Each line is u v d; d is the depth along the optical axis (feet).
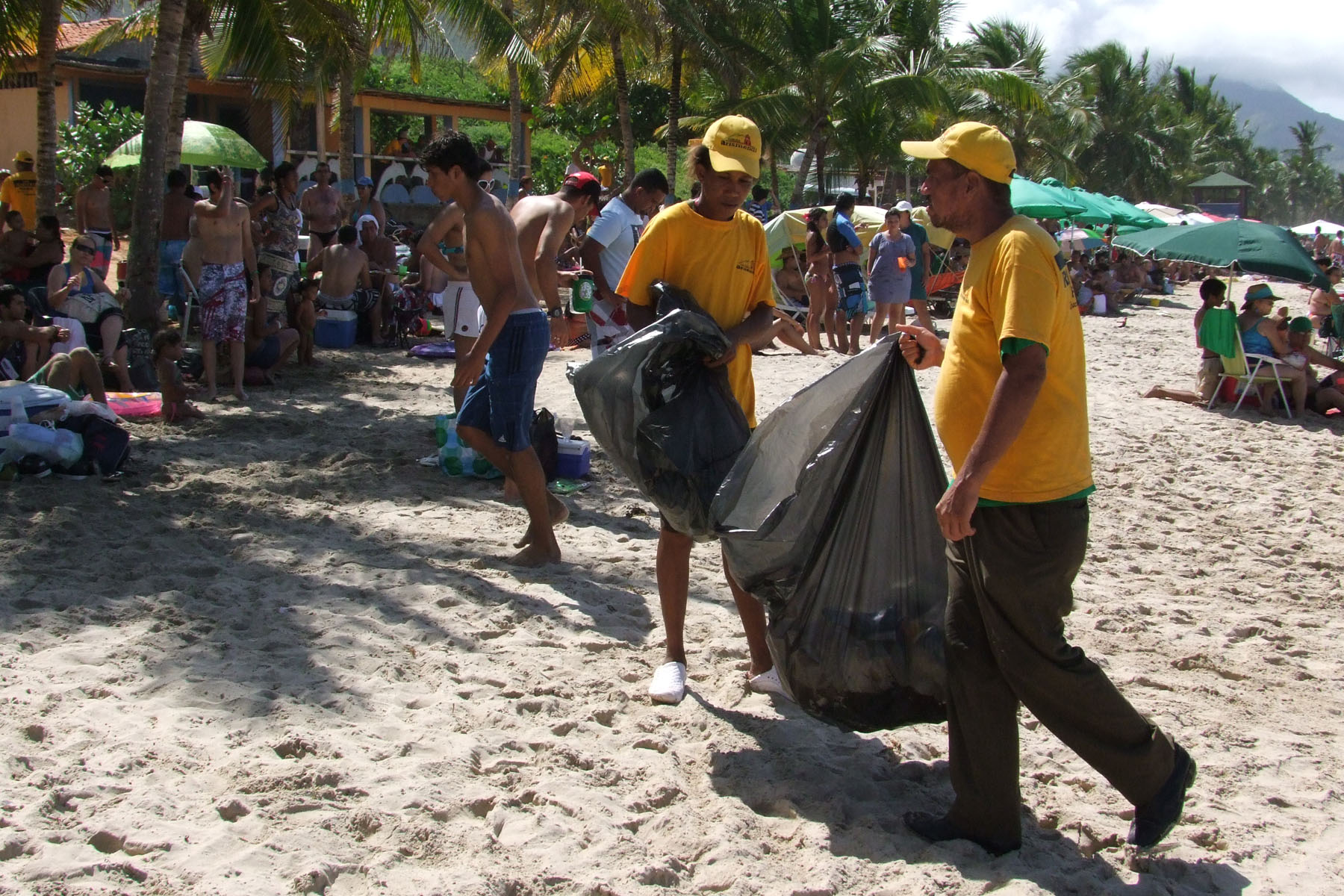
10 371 24.98
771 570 11.10
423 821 9.87
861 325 44.06
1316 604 18.71
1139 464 28.45
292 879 8.89
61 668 12.68
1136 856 10.15
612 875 9.34
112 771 10.38
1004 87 103.81
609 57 92.32
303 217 53.06
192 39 43.68
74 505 19.20
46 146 46.37
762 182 129.70
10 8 44.29
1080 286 72.38
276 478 21.97
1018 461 9.36
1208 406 37.63
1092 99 201.46
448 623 14.84
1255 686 14.92
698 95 101.81
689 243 12.84
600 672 13.74
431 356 39.22
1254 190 335.67
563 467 22.84
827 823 10.52
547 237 20.44
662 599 13.33
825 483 10.75
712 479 12.25
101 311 29.14
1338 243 145.69
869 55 91.71
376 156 86.79
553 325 23.63
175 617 14.44
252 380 31.94
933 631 10.73
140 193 34.09
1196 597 18.75
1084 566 20.10
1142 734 9.76
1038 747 12.46
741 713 12.84
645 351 12.16
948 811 10.69
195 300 38.47
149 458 22.95
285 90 52.65
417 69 57.52
